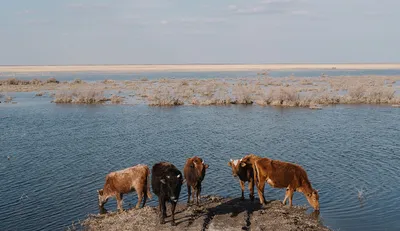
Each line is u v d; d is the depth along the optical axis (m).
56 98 47.09
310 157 20.05
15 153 21.91
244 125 29.75
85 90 47.69
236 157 20.27
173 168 12.08
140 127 29.42
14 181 17.05
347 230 11.76
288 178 13.18
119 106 42.66
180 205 13.77
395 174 17.16
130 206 14.27
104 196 13.83
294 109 38.81
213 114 35.97
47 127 29.88
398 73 132.88
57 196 15.22
